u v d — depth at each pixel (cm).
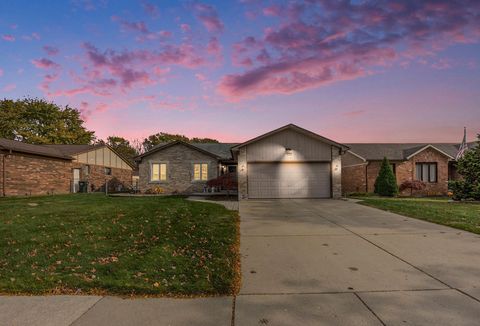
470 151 1648
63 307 381
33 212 1003
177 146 2259
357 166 2295
